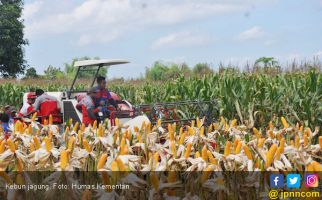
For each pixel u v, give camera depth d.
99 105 11.81
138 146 4.86
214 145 5.93
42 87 28.42
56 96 13.77
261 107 14.88
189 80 19.36
